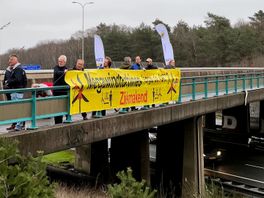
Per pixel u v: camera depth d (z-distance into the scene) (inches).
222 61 2812.5
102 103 464.1
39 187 163.0
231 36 2743.6
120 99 496.1
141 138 639.8
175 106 625.3
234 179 888.9
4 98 618.8
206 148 1035.3
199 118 746.8
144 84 544.1
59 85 425.7
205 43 2871.6
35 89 371.2
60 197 351.6
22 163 169.0
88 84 437.4
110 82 473.4
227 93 860.6
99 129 452.4
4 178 147.1
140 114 531.8
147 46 2832.2
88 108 442.0
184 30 3489.2
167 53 880.9
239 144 1239.5
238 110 1278.3
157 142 787.4
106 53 2903.5
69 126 406.6
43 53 3644.2
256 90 989.8
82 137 425.4
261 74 1082.1
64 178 782.5
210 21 3161.9
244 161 1063.6
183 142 750.5
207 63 2910.9
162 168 774.5
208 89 797.9
